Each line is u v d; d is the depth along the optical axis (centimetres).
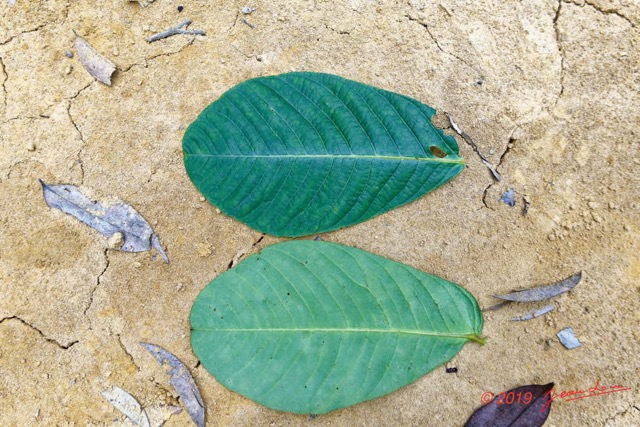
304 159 65
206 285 66
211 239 67
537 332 66
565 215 66
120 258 67
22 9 68
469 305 65
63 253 67
